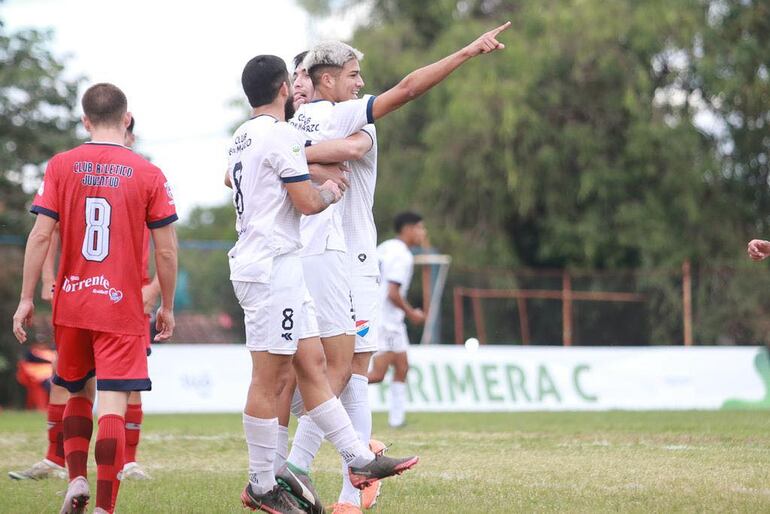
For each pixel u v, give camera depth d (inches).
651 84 3777.1
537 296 3144.7
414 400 2532.0
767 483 904.9
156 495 907.4
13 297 3253.0
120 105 810.2
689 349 2655.0
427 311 3157.0
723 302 3043.8
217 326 2957.7
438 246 3710.6
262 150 759.1
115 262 780.6
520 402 2583.7
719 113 3880.4
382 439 1438.2
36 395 3120.1
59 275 791.7
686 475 961.5
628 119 3745.1
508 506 813.9
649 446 1229.1
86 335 788.6
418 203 3882.9
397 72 3991.1
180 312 2945.4
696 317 3051.2
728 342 3048.7
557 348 2625.5
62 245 787.4
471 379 2573.8
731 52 3732.8
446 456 1181.1
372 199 875.4
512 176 3604.8
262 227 759.1
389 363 1850.4
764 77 3715.6
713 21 3878.0
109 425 771.4
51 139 3602.4
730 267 3061.0
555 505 813.2
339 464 1140.5
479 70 3754.9
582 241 3735.2
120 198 783.7
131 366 781.9
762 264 3636.8
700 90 3855.8
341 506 815.7
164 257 803.4
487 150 3678.6
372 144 829.8
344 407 866.8
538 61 3722.9
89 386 832.9
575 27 3713.1
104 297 776.9
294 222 772.0
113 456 766.5
